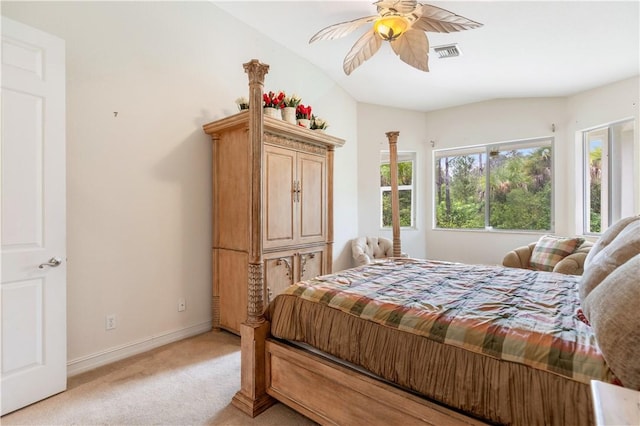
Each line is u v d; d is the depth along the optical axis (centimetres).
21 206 185
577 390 98
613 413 67
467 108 515
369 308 154
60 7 220
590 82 400
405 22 250
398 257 319
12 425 172
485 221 507
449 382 122
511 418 108
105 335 243
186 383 215
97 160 239
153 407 188
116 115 249
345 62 317
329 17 326
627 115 380
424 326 134
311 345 168
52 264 197
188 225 298
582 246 344
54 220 199
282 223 306
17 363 184
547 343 111
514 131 478
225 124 285
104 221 243
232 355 257
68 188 224
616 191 399
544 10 271
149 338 269
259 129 188
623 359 91
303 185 330
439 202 546
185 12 294
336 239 477
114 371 230
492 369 114
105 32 243
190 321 299
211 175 315
